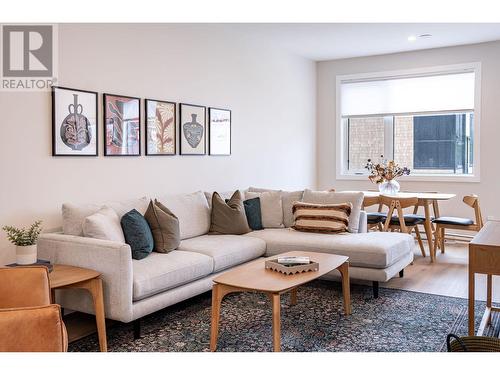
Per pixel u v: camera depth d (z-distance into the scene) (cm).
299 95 709
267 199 519
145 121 447
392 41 621
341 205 472
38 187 355
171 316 360
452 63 654
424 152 695
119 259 299
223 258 394
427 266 522
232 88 566
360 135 740
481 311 365
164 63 467
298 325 338
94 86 396
